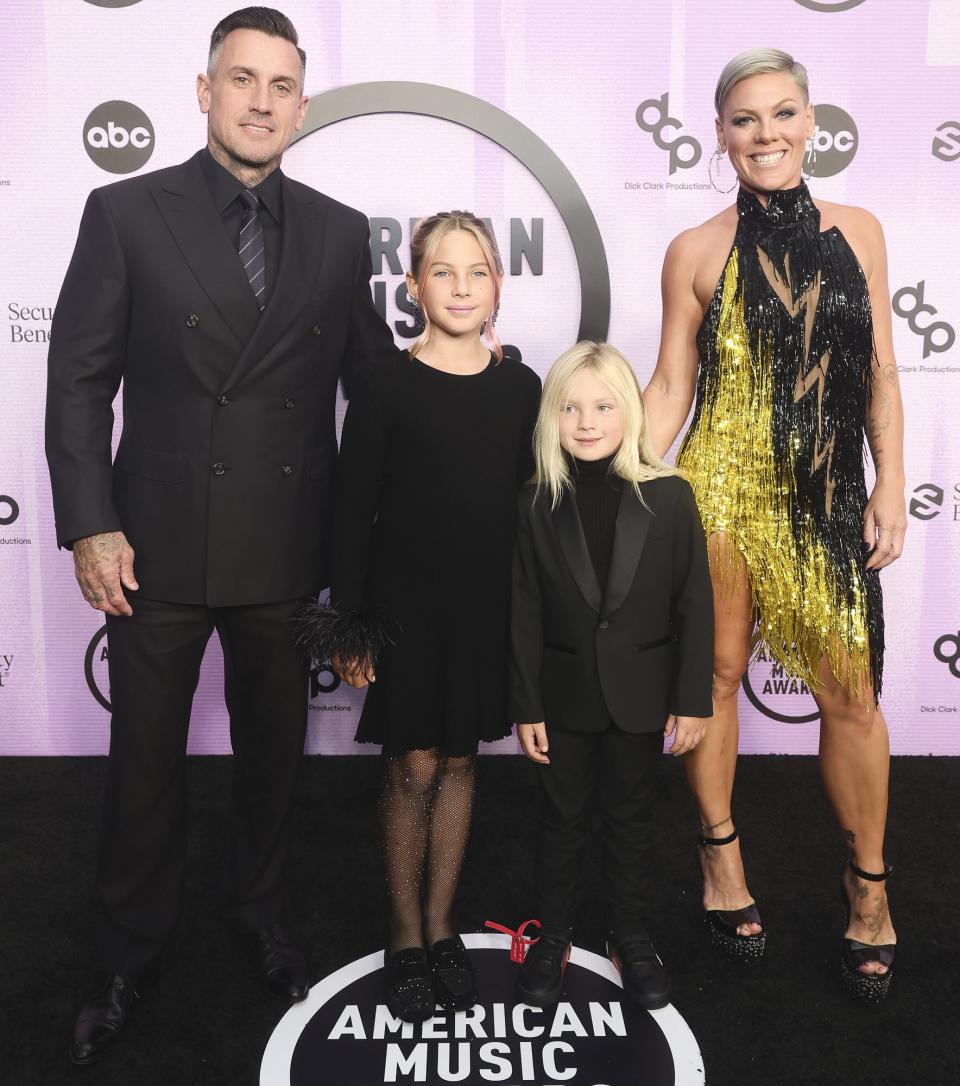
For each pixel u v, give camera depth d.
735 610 1.86
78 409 1.62
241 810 1.89
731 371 1.80
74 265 1.65
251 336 1.64
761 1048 1.68
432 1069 1.63
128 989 1.74
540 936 1.84
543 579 1.75
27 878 2.21
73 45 2.53
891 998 1.81
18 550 2.76
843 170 2.61
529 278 2.68
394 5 2.54
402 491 1.70
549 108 2.59
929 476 2.73
